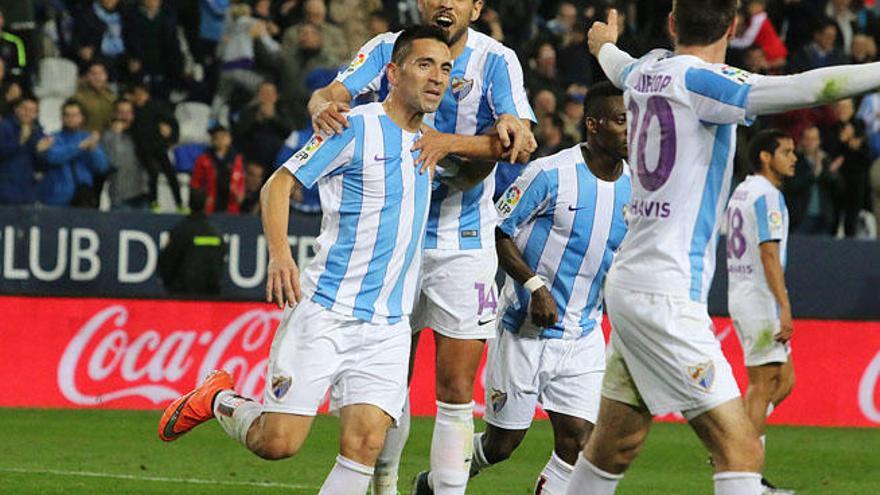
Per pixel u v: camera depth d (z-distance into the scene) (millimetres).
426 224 23438
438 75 22469
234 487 32594
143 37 53781
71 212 45969
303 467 36094
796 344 48750
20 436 39719
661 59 20469
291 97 52156
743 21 56312
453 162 25109
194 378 46531
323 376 22344
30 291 45812
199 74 55656
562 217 26906
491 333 25953
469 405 25828
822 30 57719
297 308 22641
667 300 19906
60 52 53594
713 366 19812
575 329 27359
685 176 19859
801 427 48156
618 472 21312
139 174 49906
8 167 48094
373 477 26266
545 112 51062
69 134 48688
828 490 35844
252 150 49938
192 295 46656
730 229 36594
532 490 33656
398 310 22859
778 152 36312
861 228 53625
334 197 22547
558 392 27453
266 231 22172
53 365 45969
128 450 38000
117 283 46312
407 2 56188
